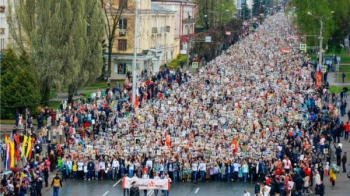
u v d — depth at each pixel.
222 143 89.12
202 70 153.88
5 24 155.50
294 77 141.00
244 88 126.75
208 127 97.88
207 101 115.88
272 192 74.31
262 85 130.00
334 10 189.12
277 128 96.81
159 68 171.25
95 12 126.88
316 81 135.00
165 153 85.12
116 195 77.81
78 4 122.38
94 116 105.06
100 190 79.94
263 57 177.12
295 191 75.62
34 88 113.94
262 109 108.44
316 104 113.31
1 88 112.94
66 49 120.69
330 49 190.75
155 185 76.31
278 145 87.69
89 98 123.75
